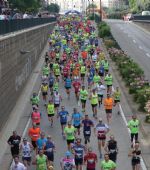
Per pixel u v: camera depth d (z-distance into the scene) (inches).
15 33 1460.4
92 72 1579.7
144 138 1035.9
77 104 1397.6
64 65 1796.3
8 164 887.7
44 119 1228.5
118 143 1007.0
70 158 745.0
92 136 1056.8
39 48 2471.7
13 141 858.8
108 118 1160.2
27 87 1685.5
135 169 790.5
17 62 1455.5
